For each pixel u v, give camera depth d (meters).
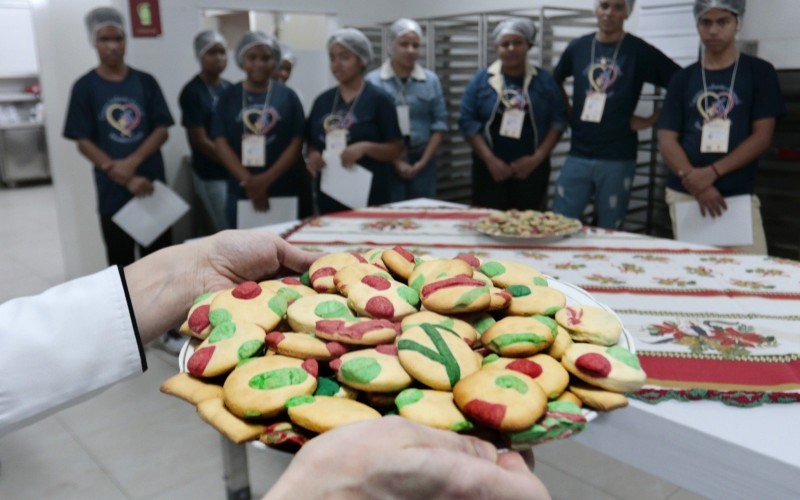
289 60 3.91
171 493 1.90
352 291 0.76
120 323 0.77
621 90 2.91
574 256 1.59
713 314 1.17
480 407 0.54
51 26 3.47
